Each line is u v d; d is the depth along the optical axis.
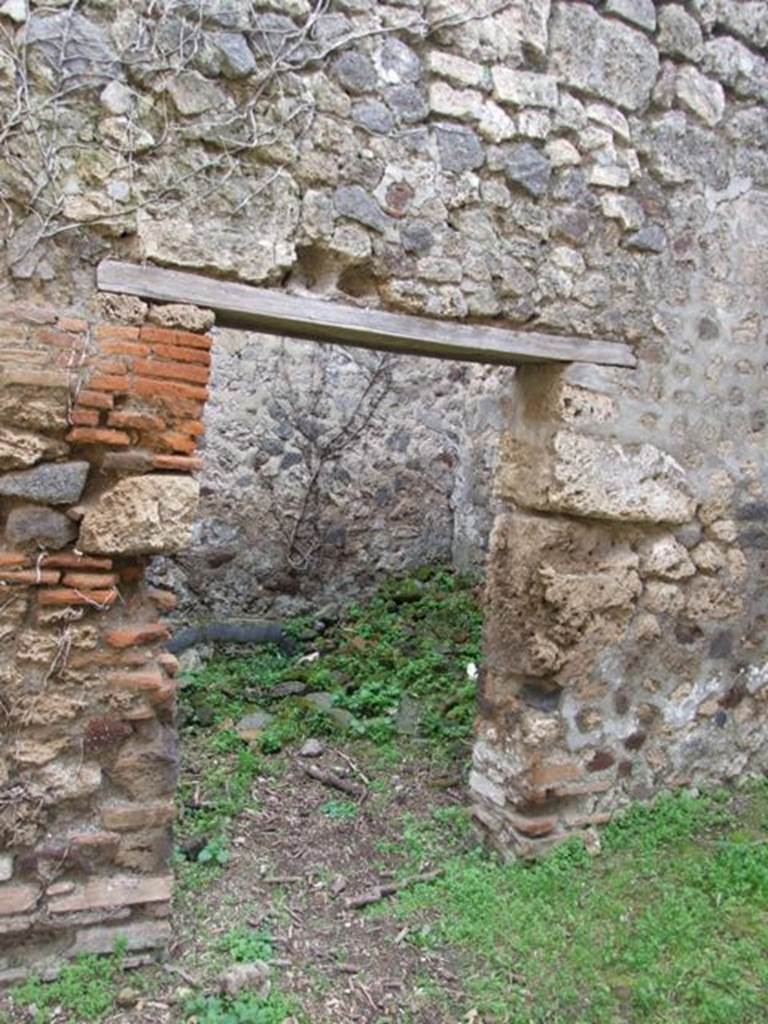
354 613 6.42
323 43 2.69
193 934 2.85
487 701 3.60
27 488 2.45
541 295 3.16
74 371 2.45
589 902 3.06
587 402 3.32
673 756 3.71
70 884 2.59
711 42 3.46
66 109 2.39
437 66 2.88
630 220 3.32
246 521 6.28
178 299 2.57
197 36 2.50
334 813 3.83
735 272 3.64
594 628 3.42
